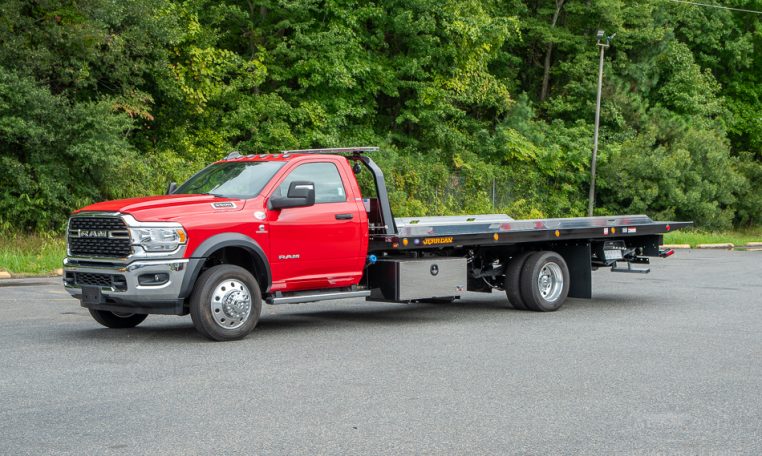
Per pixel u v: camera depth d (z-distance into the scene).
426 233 11.99
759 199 44.72
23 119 22.16
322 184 11.25
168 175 26.58
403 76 38.19
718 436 6.18
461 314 13.06
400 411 6.81
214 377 8.05
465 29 36.62
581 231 13.68
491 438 6.05
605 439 6.07
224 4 32.91
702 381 8.08
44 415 6.62
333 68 33.31
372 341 10.27
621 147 42.38
